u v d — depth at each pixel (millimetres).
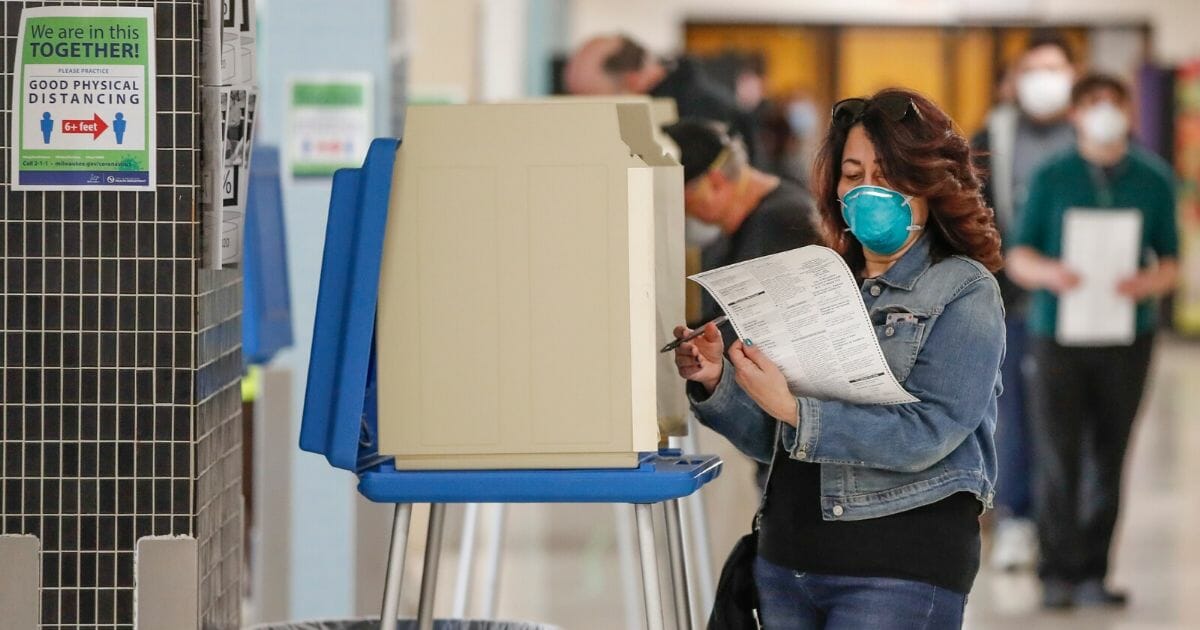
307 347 10438
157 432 5441
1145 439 20828
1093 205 12227
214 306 5688
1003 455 13641
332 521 10242
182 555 5453
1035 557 13617
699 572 7555
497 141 4957
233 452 6055
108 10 5375
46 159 5395
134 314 5418
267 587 9758
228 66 5547
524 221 4941
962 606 5234
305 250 10477
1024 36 33219
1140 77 33438
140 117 5391
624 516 9812
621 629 11031
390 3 10688
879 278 5238
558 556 13859
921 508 5164
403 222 4965
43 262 5406
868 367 4961
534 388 4941
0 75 5387
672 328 5477
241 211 5805
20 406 5438
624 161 4926
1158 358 30938
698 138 7969
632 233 4922
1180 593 12469
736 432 5484
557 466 4949
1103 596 12055
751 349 5016
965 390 5047
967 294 5141
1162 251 12320
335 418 4926
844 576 5176
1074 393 12109
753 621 5488
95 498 5457
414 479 4922
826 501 5180
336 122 10492
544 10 27703
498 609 11625
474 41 21984
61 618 5480
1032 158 13336
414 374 4965
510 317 4945
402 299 4969
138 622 5473
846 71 33531
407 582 11805
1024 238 12391
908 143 5070
